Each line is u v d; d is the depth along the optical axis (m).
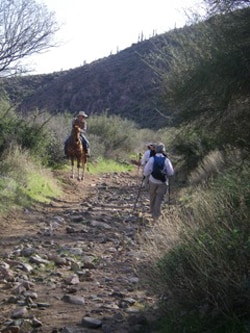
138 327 5.16
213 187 8.22
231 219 5.35
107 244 9.83
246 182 6.35
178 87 10.92
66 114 31.06
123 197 18.06
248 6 9.32
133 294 6.54
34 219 12.11
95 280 7.29
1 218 11.55
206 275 4.65
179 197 14.90
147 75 69.50
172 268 5.21
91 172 27.22
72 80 80.56
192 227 5.75
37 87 81.81
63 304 6.13
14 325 5.27
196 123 11.01
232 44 9.24
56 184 18.28
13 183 14.20
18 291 6.52
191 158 19.06
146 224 12.18
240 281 4.57
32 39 17.28
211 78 9.35
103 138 35.78
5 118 18.50
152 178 12.04
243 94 9.37
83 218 12.55
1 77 17.47
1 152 16.53
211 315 4.70
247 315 4.56
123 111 64.12
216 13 9.79
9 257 8.34
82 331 5.11
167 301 5.34
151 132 41.47
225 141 10.32
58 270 7.79
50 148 23.08
